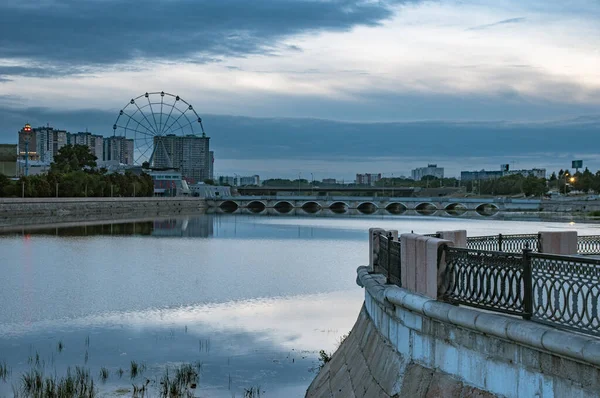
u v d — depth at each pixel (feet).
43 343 120.57
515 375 38.22
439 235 69.67
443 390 44.42
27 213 527.40
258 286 190.39
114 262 252.42
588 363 32.68
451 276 46.65
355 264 247.09
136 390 91.09
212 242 347.97
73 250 294.46
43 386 92.68
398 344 53.98
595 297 34.12
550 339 34.65
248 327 132.46
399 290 53.88
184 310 152.97
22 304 161.48
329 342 118.21
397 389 50.90
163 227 469.16
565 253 78.23
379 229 73.36
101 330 131.54
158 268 234.99
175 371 100.83
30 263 245.04
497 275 42.01
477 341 41.65
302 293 176.55
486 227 476.95
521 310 39.68
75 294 176.96
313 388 79.82
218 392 90.43
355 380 63.82
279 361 105.91
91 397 87.61
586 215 641.81
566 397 34.47
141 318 143.74
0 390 91.25
